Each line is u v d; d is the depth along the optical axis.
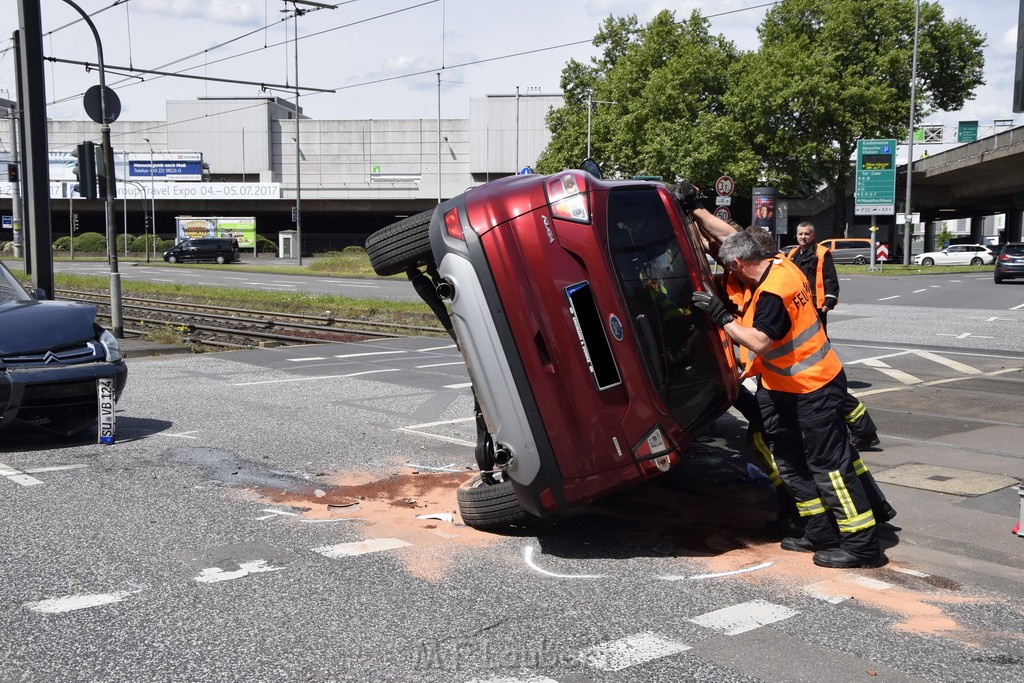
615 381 4.94
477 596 4.51
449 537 5.48
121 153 89.62
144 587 4.60
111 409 8.00
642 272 5.07
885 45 52.47
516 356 4.88
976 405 9.63
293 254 69.25
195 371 12.69
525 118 89.75
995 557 5.05
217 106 95.38
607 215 4.99
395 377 12.04
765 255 5.05
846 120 51.25
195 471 7.05
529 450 4.95
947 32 53.06
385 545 5.31
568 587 4.65
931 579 4.77
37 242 14.48
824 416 4.92
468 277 4.92
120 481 6.73
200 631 4.06
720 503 6.24
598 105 57.53
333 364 13.41
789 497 5.53
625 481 5.01
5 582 4.66
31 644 3.92
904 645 3.93
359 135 96.75
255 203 83.06
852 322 19.30
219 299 27.47
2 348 7.58
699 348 5.25
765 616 4.26
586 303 4.90
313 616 4.24
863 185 44.03
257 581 4.70
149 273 46.34
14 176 26.70
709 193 55.41
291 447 7.90
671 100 52.41
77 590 4.55
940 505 5.95
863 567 4.95
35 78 14.30
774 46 54.00
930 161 54.66
